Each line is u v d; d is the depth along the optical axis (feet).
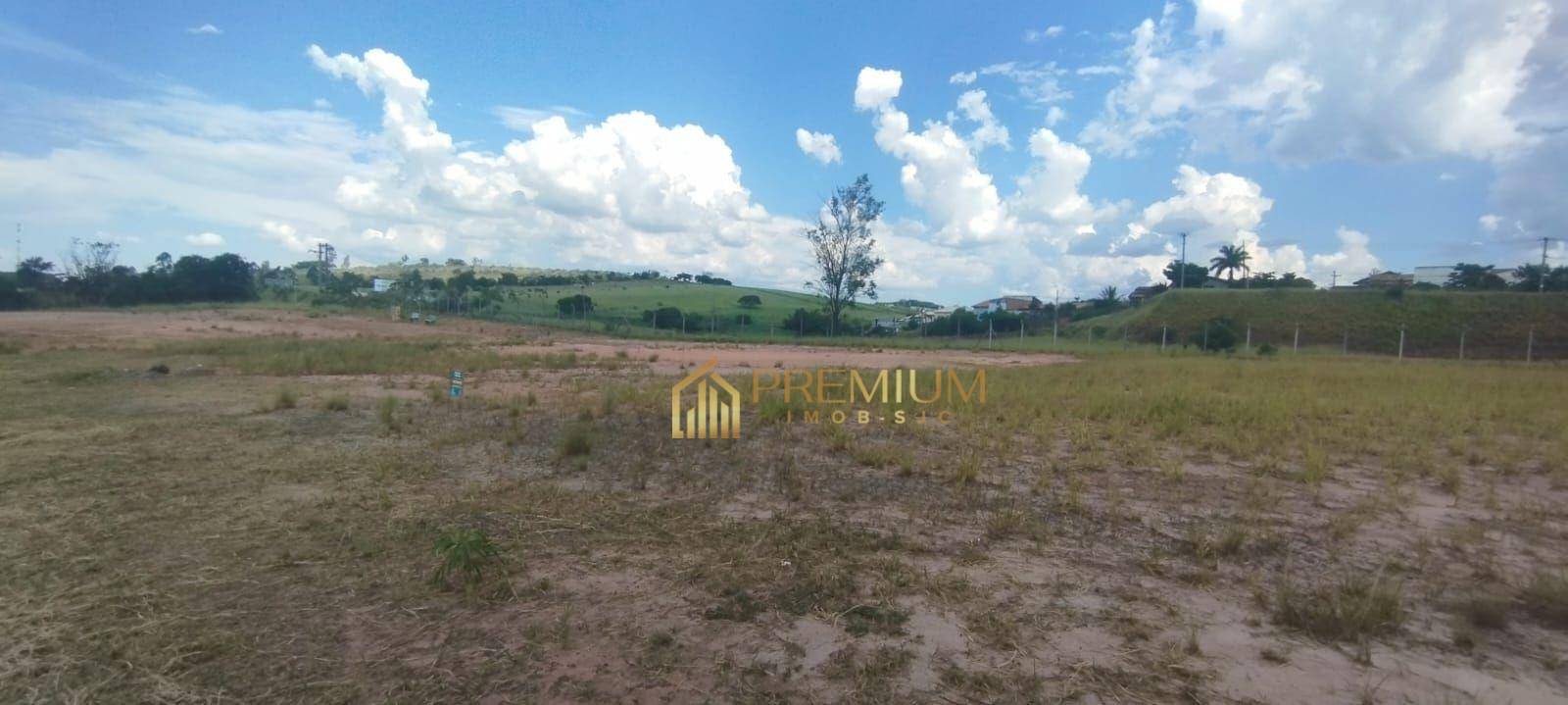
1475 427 36.19
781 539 17.71
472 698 10.71
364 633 12.67
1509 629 13.23
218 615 13.32
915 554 16.92
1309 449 28.25
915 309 288.30
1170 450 29.68
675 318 175.22
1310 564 16.47
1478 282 203.62
